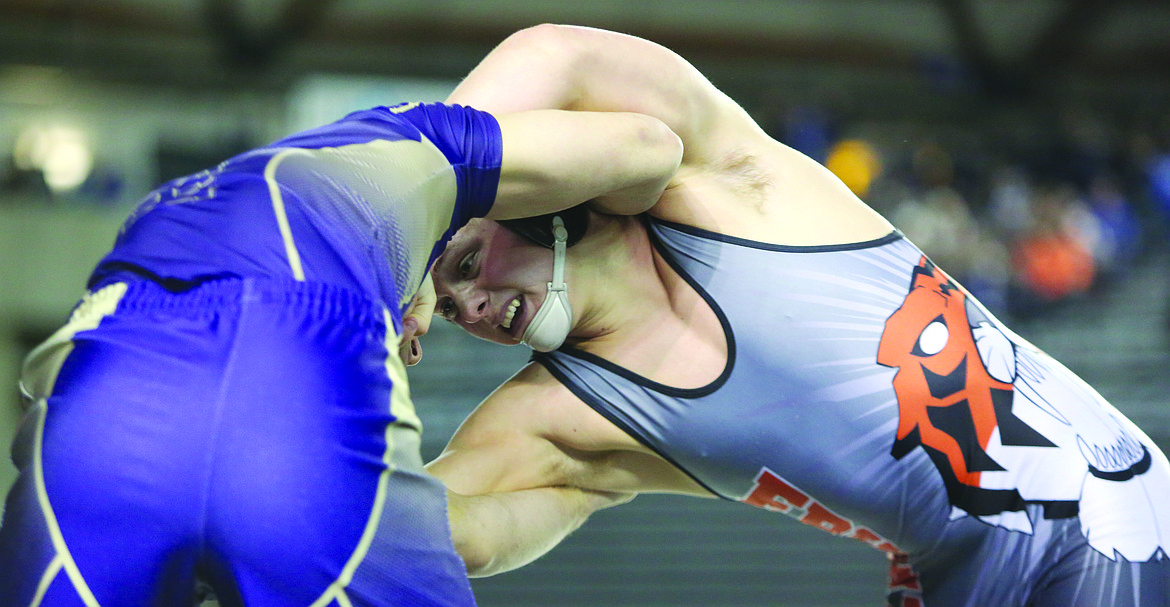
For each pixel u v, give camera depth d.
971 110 27.22
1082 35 27.72
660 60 2.95
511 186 2.53
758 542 10.12
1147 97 27.73
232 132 22.27
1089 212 17.58
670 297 3.05
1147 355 13.65
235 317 1.99
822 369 2.91
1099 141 20.58
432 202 2.36
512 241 2.99
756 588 9.55
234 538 1.88
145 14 23.33
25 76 21.33
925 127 26.42
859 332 2.93
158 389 1.93
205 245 2.08
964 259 16.30
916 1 27.42
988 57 27.38
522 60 2.80
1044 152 20.25
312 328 2.02
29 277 16.53
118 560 1.89
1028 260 16.41
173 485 1.89
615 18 26.48
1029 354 3.17
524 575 9.73
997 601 2.95
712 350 2.98
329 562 1.95
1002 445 2.92
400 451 2.13
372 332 2.10
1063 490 2.89
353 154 2.27
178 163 19.41
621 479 3.27
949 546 2.98
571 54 2.83
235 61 24.20
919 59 27.83
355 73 24.77
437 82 24.95
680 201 3.04
